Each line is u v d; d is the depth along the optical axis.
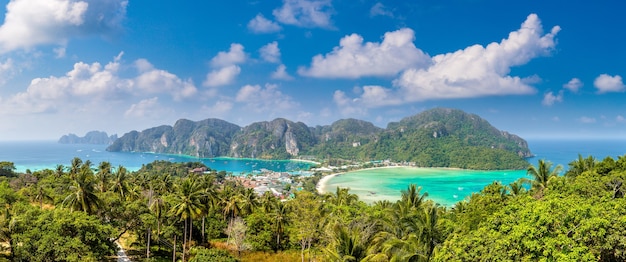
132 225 60.16
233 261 56.06
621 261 25.09
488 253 25.03
